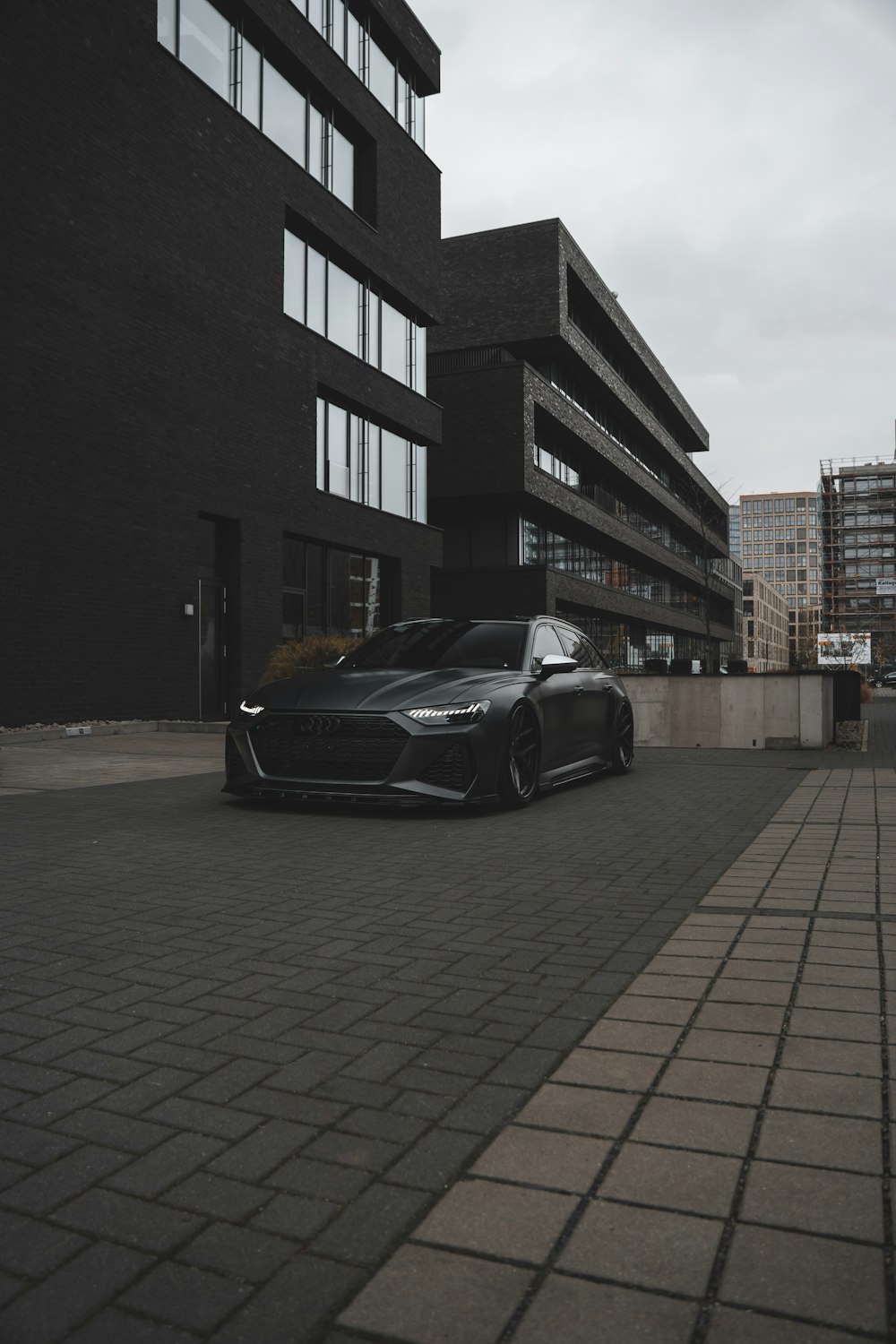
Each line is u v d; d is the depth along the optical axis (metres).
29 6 12.57
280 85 18.66
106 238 13.91
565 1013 2.70
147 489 14.75
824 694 11.59
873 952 3.22
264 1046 2.46
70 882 4.38
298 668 14.77
